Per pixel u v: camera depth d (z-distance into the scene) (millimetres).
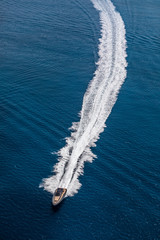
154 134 95188
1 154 84375
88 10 164625
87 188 77875
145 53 133875
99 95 108500
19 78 112250
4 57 122062
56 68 119375
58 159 84625
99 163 84438
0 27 141500
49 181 78812
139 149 89750
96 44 136375
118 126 96812
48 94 106625
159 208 74812
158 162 86375
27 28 143000
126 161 85688
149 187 79312
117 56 130000
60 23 150000
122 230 69875
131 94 110312
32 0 171375
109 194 76938
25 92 106312
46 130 92875
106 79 116312
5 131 90875
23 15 154000
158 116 102062
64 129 94000
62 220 70812
